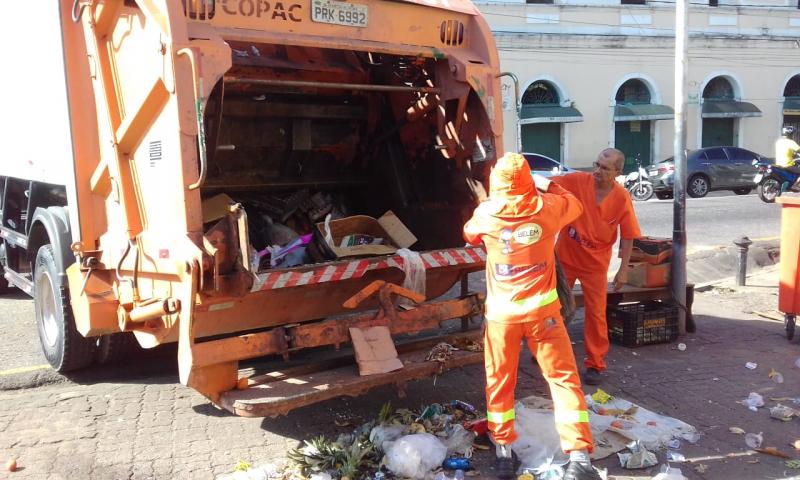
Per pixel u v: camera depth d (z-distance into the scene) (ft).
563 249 18.40
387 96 20.03
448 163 18.57
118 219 15.08
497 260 13.25
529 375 18.99
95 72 15.17
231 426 15.99
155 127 13.50
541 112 89.30
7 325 24.57
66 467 13.97
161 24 12.85
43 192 20.71
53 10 16.55
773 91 101.86
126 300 15.35
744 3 98.63
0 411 16.87
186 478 13.56
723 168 70.90
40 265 19.56
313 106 19.97
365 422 16.05
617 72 93.04
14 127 20.48
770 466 13.92
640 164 96.22
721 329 23.32
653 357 20.56
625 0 95.35
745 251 29.19
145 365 20.38
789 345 21.56
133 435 15.51
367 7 15.64
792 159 60.08
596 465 13.92
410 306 15.62
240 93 18.70
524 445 14.32
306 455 13.82
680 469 13.73
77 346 18.71
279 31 14.38
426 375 14.70
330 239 16.92
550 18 89.20
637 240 22.26
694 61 97.50
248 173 20.11
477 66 16.80
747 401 17.01
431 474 13.48
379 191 21.30
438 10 16.71
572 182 18.04
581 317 24.88
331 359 15.07
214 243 12.64
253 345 13.44
